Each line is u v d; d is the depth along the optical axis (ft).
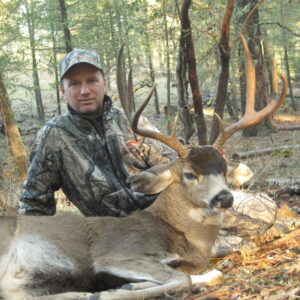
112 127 6.48
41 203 6.43
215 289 5.12
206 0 12.35
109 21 25.89
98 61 6.51
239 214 6.84
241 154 14.35
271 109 6.02
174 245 5.81
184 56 10.39
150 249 5.59
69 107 6.50
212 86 26.32
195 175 5.74
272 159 13.16
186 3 9.93
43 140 6.42
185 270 5.81
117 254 5.57
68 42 21.80
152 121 26.50
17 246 5.42
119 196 6.33
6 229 5.51
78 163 6.34
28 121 26.89
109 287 5.44
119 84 5.94
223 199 5.47
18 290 5.32
